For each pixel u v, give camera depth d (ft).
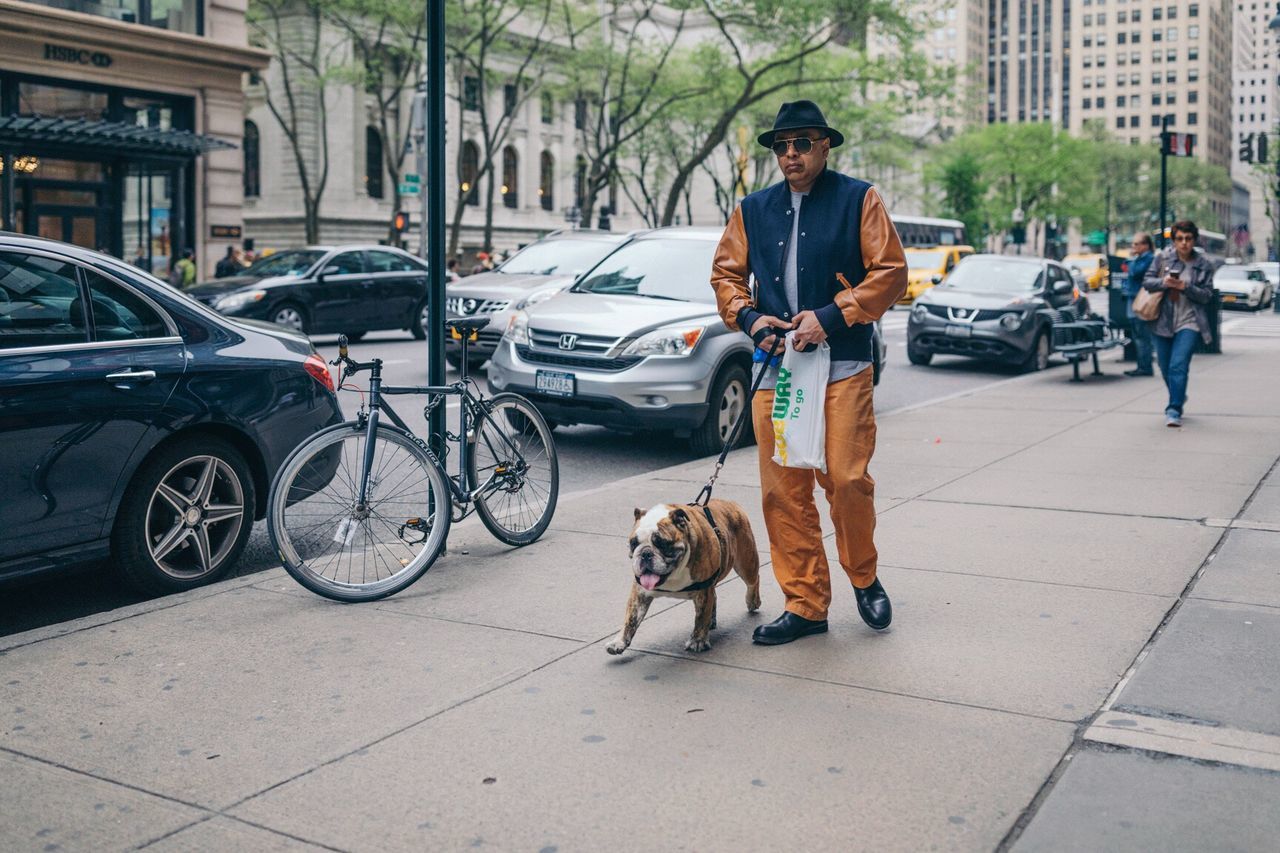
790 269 14.67
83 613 17.48
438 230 19.54
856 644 14.78
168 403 17.49
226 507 18.58
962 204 258.16
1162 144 65.92
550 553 19.63
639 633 15.39
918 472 26.99
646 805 10.47
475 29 138.72
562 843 9.82
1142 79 569.23
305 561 17.25
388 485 17.78
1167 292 34.06
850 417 14.55
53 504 16.25
